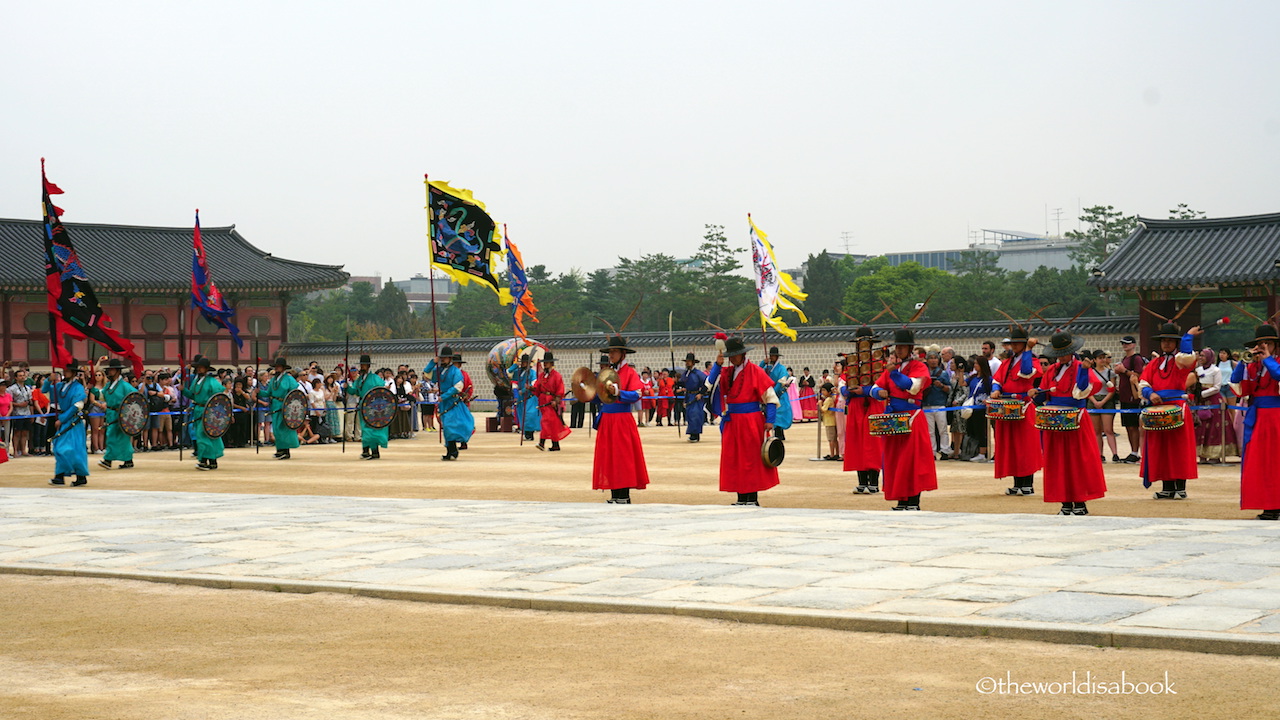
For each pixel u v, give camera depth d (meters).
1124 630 6.04
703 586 7.68
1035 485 15.89
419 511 12.58
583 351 49.94
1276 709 4.95
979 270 83.75
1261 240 36.59
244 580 8.45
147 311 49.19
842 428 21.33
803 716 5.07
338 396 29.64
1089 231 77.19
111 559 9.62
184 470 20.45
